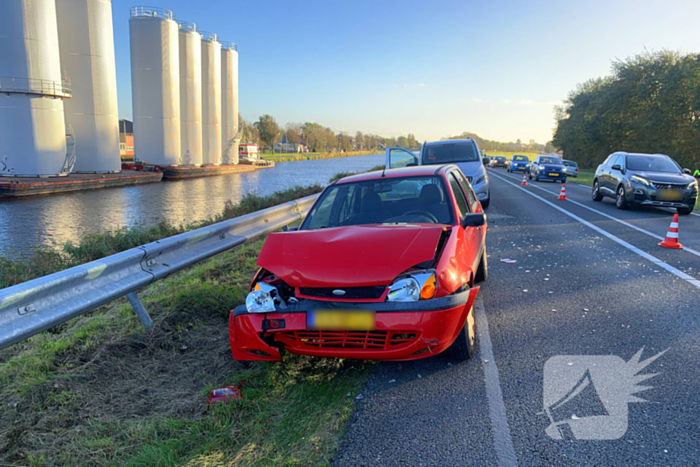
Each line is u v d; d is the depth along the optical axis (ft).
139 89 181.27
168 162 188.44
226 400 10.28
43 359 12.08
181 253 16.72
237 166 220.23
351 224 14.43
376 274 10.50
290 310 10.65
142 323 14.20
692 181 40.04
